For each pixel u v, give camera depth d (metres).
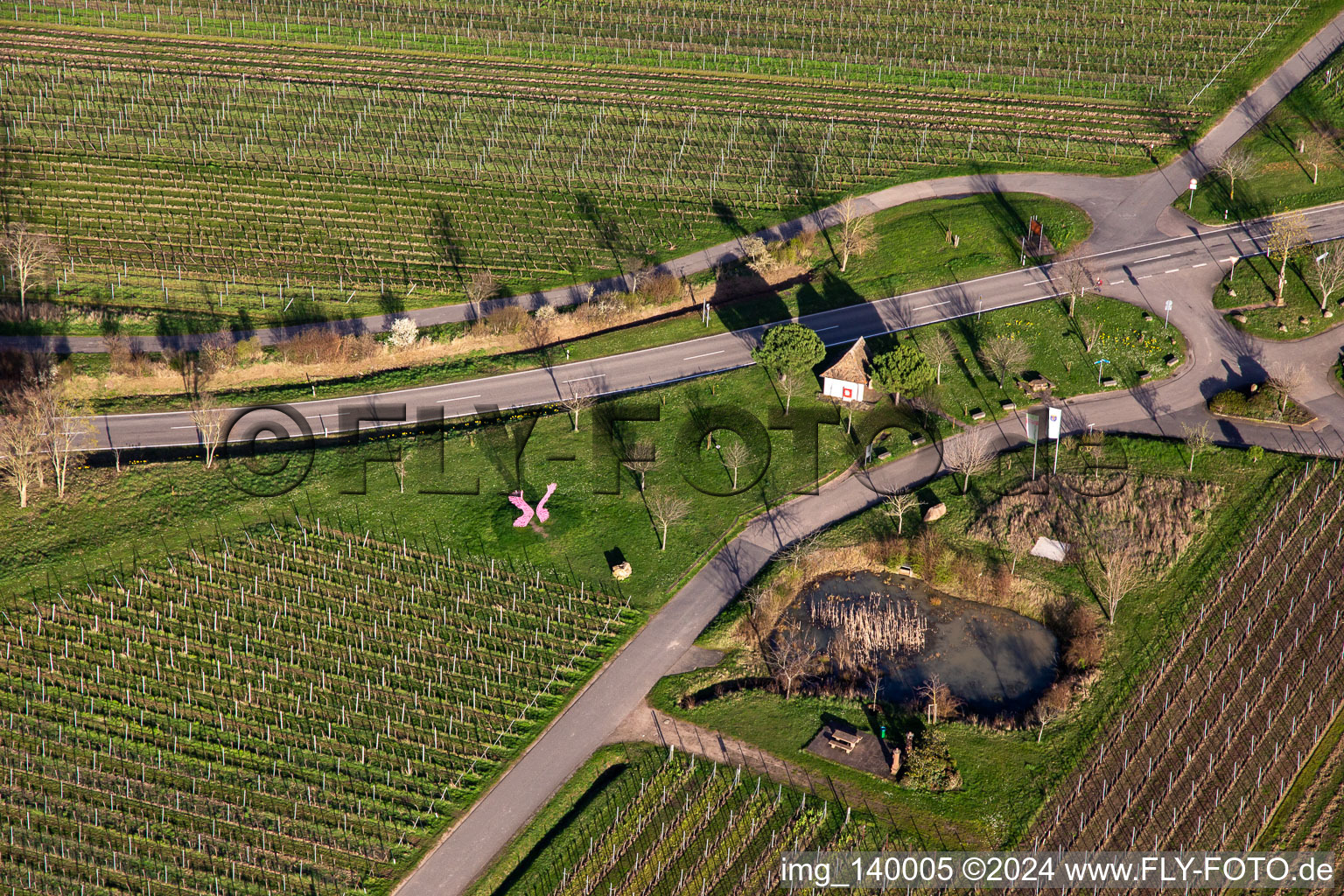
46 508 112.88
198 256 143.75
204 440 119.50
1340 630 99.06
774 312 135.88
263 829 88.88
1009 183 151.25
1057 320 130.12
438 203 153.00
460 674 99.38
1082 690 96.25
